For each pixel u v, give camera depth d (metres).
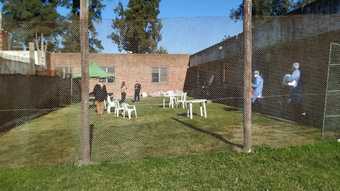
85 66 7.95
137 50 12.45
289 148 8.75
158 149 9.21
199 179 6.86
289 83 13.84
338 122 11.24
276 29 15.60
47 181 6.89
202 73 25.61
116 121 15.22
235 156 8.27
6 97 13.94
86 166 7.81
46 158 8.58
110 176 7.13
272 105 15.26
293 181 6.69
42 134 11.87
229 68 21.44
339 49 11.76
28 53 19.02
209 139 10.24
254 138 10.09
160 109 20.12
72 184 6.72
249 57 8.62
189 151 8.91
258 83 15.89
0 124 13.17
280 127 11.97
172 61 26.14
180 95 21.73
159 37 12.03
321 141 9.37
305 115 12.94
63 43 21.41
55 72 22.33
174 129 12.31
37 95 17.95
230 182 6.68
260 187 6.43
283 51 15.07
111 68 21.73
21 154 8.99
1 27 15.53
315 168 7.43
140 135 11.23
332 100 11.66
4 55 15.75
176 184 6.62
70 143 10.20
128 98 21.91
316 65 12.84
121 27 11.57
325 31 12.48
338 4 12.27
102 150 9.20
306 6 15.16
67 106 21.70
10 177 7.16
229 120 14.40
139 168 7.59
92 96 22.11
